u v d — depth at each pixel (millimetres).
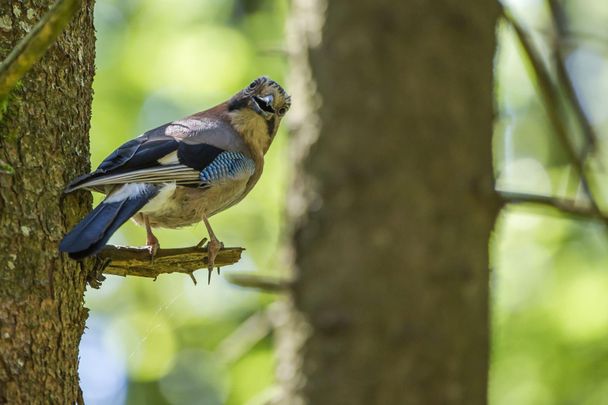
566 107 18719
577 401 16109
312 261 9961
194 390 18297
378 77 10047
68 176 8500
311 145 10203
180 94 17516
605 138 19203
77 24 8805
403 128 9930
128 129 17328
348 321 9672
